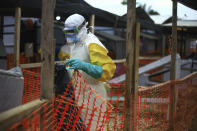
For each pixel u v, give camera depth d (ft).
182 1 17.93
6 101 6.70
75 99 10.03
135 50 9.12
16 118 4.93
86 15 21.59
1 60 18.67
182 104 20.38
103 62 9.66
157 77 42.83
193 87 23.59
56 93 9.85
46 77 6.90
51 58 6.82
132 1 8.90
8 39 28.50
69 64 9.43
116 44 39.17
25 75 15.33
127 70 9.16
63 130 9.43
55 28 31.73
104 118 10.26
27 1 17.81
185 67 37.81
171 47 16.58
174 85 16.42
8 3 17.15
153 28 41.19
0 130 4.40
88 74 9.73
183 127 17.83
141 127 12.26
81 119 10.05
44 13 6.67
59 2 19.47
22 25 30.22
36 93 14.90
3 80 6.49
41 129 6.59
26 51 26.99
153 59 44.65
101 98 10.08
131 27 9.00
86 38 10.28
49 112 6.89
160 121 14.38
